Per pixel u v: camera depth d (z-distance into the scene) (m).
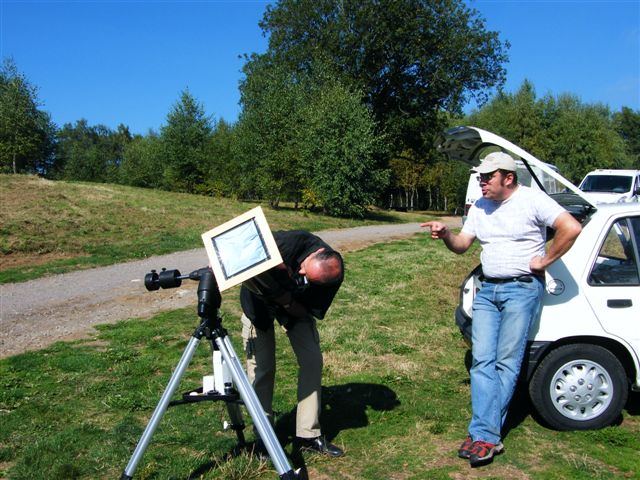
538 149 50.56
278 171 31.03
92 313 8.93
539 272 4.18
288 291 3.64
